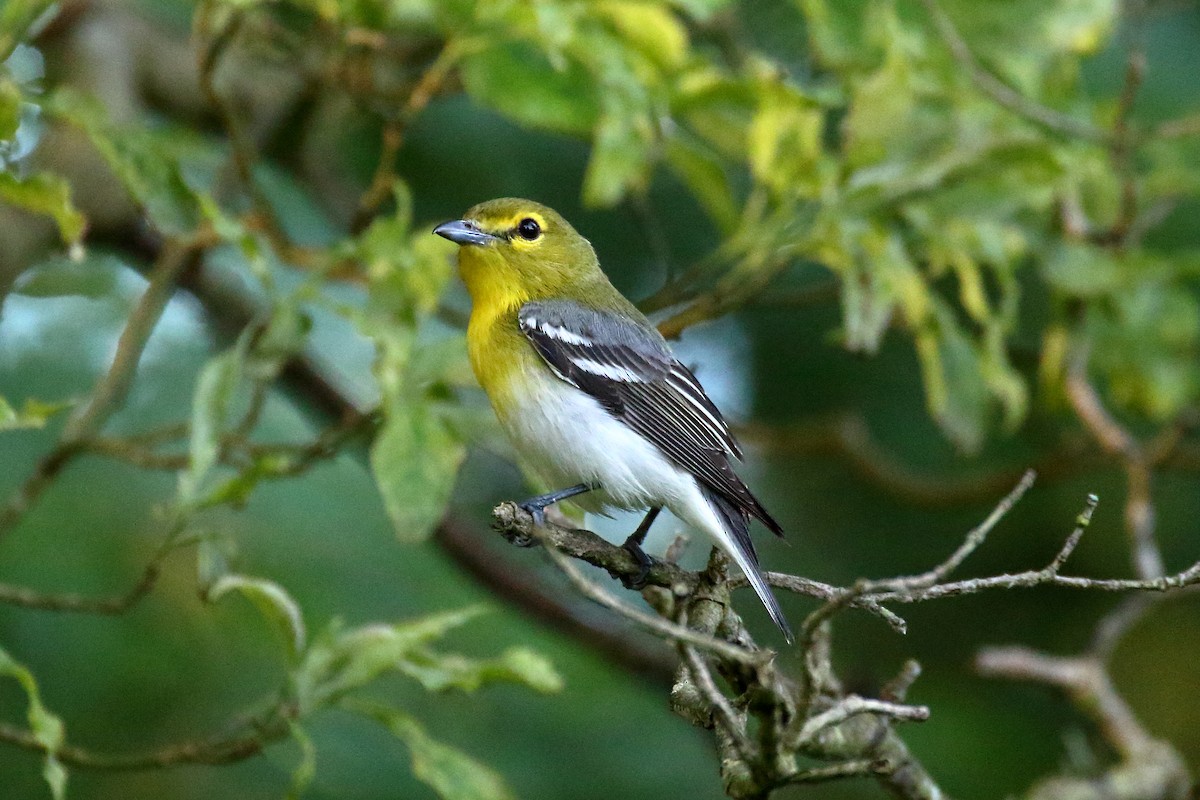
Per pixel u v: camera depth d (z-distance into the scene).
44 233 11.07
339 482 13.26
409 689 12.42
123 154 8.90
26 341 13.14
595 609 13.04
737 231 11.04
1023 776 13.30
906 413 14.65
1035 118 10.81
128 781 11.80
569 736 12.38
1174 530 15.12
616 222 14.05
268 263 9.23
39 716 7.99
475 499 15.23
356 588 12.70
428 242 9.26
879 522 14.98
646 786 12.08
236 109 13.00
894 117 10.27
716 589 7.88
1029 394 14.86
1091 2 11.39
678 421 10.24
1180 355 12.29
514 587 12.95
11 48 8.52
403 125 10.02
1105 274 11.64
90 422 9.95
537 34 9.63
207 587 8.76
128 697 12.03
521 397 10.22
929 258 11.24
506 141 13.87
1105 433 12.56
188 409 13.39
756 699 6.05
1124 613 11.73
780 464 15.20
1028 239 11.81
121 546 12.36
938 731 13.53
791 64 14.16
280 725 8.41
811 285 14.16
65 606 8.99
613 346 10.38
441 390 9.77
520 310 10.52
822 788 13.80
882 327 10.15
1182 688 15.34
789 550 14.88
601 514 10.64
